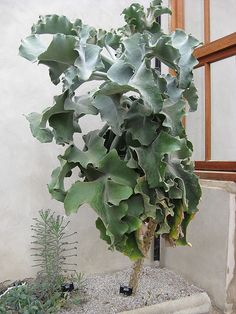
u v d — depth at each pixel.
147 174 0.94
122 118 0.99
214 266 1.54
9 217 1.50
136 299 1.38
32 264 1.54
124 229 0.90
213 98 2.06
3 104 1.47
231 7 2.15
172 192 1.01
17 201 1.51
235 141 2.15
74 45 0.86
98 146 0.99
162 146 0.94
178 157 1.07
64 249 1.50
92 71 0.87
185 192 1.05
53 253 1.43
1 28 1.46
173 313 1.33
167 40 0.96
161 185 0.95
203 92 1.98
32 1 1.51
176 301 1.37
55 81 0.97
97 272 1.69
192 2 2.00
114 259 1.73
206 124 1.71
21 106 1.51
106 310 1.28
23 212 1.52
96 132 1.14
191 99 1.19
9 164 1.49
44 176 1.56
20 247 1.52
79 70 0.86
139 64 0.94
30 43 0.96
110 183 0.93
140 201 0.96
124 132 1.06
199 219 1.63
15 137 1.50
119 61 0.96
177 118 1.00
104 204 0.91
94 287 1.51
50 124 0.93
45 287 1.34
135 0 1.76
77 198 0.92
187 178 1.08
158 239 1.85
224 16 2.14
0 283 1.47
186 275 1.68
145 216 0.96
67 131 0.96
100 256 1.70
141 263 1.35
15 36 1.48
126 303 1.34
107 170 0.96
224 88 2.12
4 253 1.49
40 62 0.89
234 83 2.15
